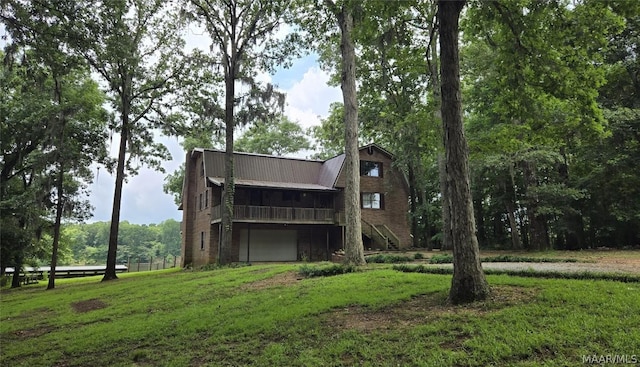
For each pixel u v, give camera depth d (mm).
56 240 20391
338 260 23828
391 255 17859
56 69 10016
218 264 20500
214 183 24312
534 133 10234
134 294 12391
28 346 7305
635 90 18500
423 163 31906
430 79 23500
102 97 24625
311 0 16391
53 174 20125
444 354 4645
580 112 9227
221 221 21922
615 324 4809
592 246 24859
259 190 26844
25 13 8578
